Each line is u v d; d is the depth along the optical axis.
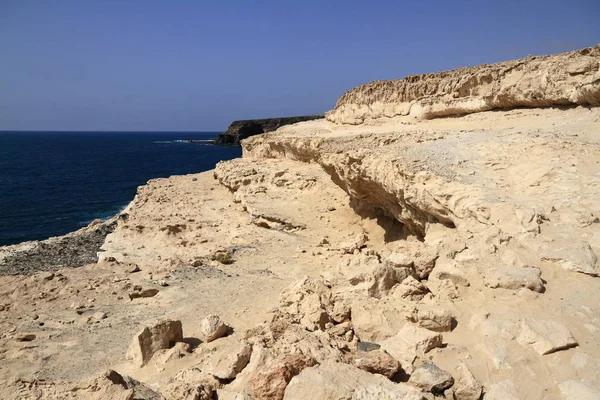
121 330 12.13
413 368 6.93
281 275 16.03
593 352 6.83
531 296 8.45
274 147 38.88
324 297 9.97
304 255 18.53
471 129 23.27
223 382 7.49
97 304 14.23
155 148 155.88
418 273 10.61
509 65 25.48
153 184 40.72
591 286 8.52
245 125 150.38
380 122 35.62
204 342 10.48
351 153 20.22
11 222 40.69
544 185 13.08
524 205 12.05
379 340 8.23
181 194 35.47
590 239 9.97
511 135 18.14
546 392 6.30
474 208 12.48
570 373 6.52
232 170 35.34
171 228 25.86
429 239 14.01
